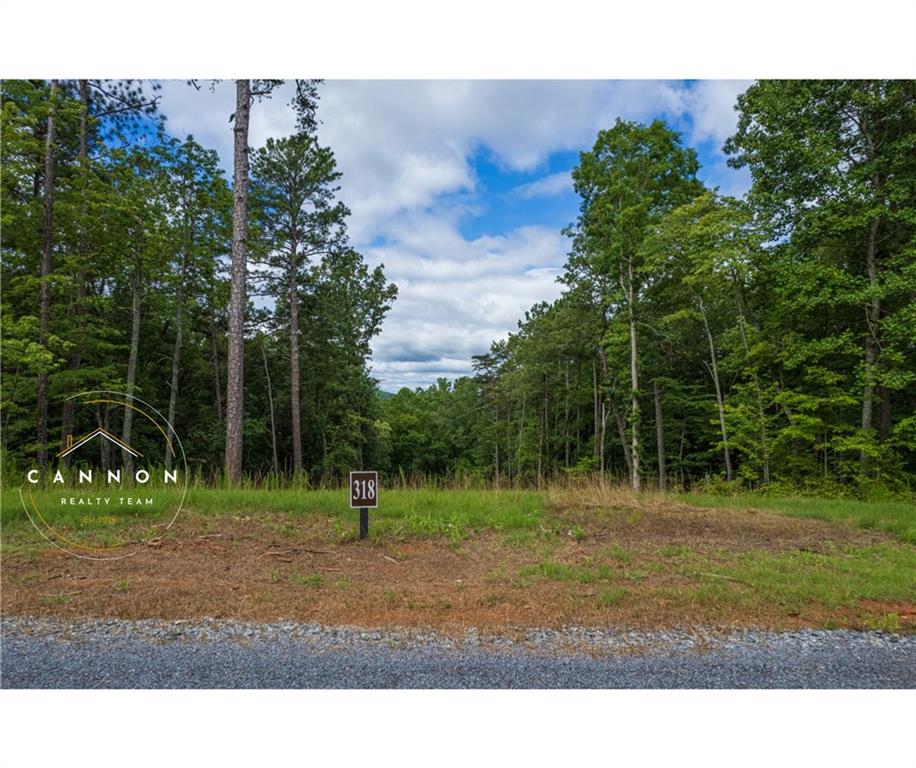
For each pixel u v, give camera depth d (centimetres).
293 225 2125
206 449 2164
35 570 475
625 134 1942
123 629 358
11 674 302
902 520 808
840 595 453
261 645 339
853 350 1423
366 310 2922
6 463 912
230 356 1085
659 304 2067
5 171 1170
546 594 452
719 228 1589
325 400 2597
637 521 782
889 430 1542
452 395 5044
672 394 2298
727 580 501
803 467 1540
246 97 1083
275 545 596
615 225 1945
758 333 1667
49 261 1260
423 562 553
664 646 352
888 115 1416
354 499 635
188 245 1958
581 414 3114
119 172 1486
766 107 1545
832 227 1432
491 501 877
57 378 1312
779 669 326
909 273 1320
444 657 329
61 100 1260
